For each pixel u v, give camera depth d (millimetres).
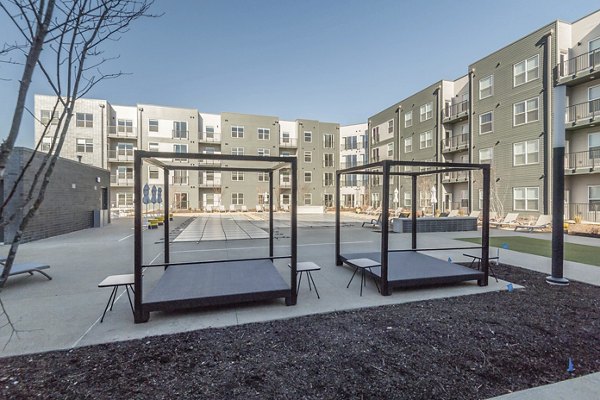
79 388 2441
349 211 32875
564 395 2348
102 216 15492
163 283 4621
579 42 15336
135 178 3752
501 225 15422
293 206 4371
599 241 10414
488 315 3963
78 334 3426
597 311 4078
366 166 5473
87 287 5195
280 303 4449
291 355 2973
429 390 2418
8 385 2475
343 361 2857
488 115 19250
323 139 37062
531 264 6879
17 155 9219
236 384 2502
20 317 3908
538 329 3533
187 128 30891
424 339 3301
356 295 4812
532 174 16562
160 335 3414
